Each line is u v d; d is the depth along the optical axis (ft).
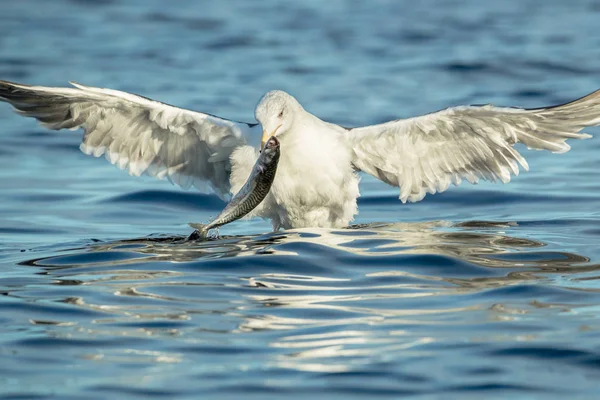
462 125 47.03
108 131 49.75
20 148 73.92
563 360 31.60
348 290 39.01
